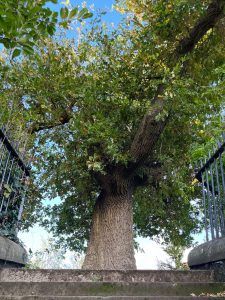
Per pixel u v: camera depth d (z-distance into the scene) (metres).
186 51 6.63
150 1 7.01
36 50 7.51
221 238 3.59
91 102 6.64
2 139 3.74
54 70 7.57
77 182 8.12
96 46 7.77
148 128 6.04
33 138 7.48
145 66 7.15
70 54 8.06
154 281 3.77
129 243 6.47
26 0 2.75
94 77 7.07
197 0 5.77
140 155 6.25
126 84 7.22
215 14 5.91
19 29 2.82
